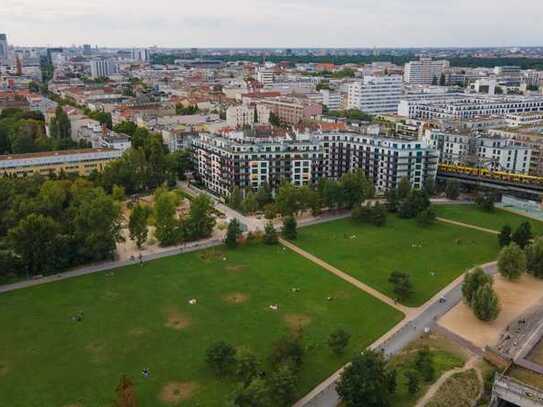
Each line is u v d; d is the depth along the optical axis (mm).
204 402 155875
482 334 196625
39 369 170500
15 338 187625
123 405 140125
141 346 184500
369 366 152875
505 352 182375
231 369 169250
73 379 165875
